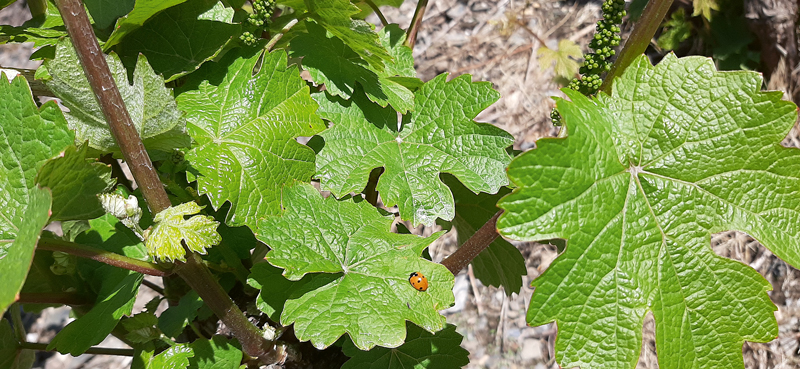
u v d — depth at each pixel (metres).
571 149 0.17
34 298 0.23
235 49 0.23
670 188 0.19
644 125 0.19
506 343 0.47
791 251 0.19
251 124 0.22
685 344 0.18
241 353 0.24
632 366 0.18
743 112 0.19
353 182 0.23
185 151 0.21
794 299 0.45
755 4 0.50
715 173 0.19
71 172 0.16
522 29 0.59
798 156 0.19
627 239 0.18
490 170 0.24
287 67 0.23
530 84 0.56
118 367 0.52
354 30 0.22
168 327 0.25
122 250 0.24
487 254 0.30
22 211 0.17
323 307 0.20
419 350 0.25
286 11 0.29
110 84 0.15
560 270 0.17
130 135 0.16
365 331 0.19
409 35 0.30
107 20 0.22
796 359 0.42
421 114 0.25
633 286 0.18
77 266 0.25
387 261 0.21
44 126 0.17
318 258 0.21
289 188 0.22
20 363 0.30
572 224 0.17
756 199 0.19
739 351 0.19
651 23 0.20
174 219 0.17
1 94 0.17
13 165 0.17
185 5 0.23
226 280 0.26
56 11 0.25
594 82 0.21
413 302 0.20
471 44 0.59
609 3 0.20
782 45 0.49
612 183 0.18
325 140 0.24
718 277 0.19
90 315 0.23
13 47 0.67
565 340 0.17
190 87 0.23
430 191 0.23
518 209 0.16
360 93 0.25
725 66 0.52
